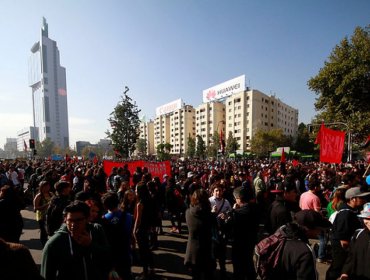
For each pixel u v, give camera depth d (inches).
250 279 149.6
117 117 1066.7
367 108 869.8
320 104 983.6
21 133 7017.7
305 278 75.1
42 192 221.8
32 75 7421.3
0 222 169.3
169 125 4987.7
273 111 3592.5
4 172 513.3
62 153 4840.1
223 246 171.0
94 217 138.8
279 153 1572.3
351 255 100.0
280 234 86.6
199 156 2994.6
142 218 180.1
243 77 3371.1
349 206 146.8
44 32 7278.5
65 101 7372.1
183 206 307.4
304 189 372.5
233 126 3479.3
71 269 84.8
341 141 372.8
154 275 187.8
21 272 58.2
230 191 284.2
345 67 860.0
